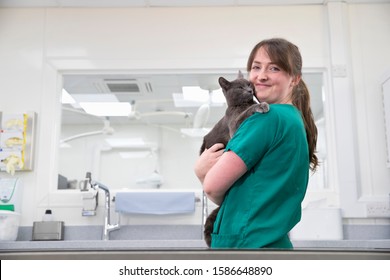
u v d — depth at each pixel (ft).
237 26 9.68
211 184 2.84
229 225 2.88
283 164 2.89
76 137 13.33
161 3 9.64
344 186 8.77
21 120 8.92
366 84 9.31
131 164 14.39
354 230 8.60
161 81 10.78
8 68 9.52
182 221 8.57
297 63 3.42
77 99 12.15
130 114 12.92
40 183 8.92
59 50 9.64
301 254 2.14
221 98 11.32
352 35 9.52
